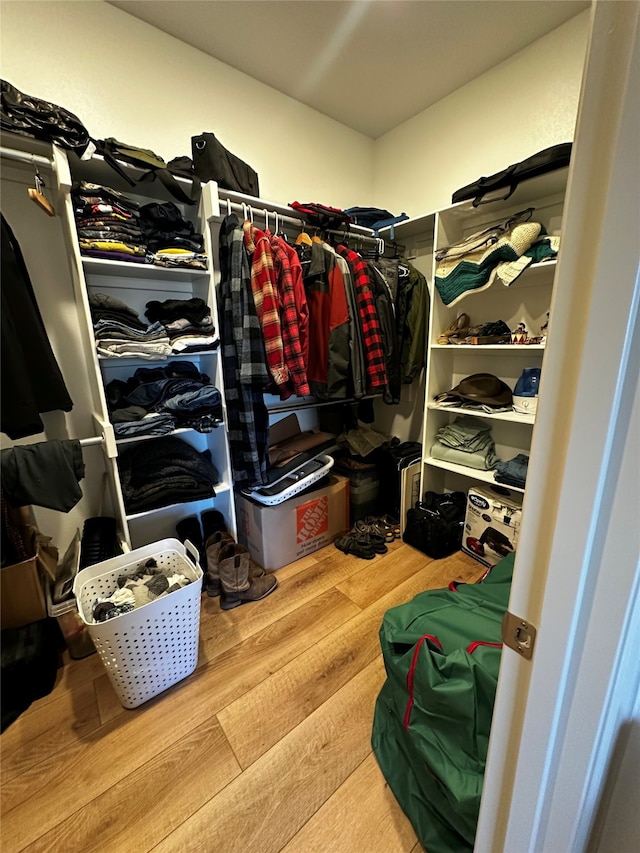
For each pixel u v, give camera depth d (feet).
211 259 5.38
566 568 1.23
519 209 6.10
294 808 3.20
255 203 5.84
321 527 7.11
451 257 6.30
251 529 6.64
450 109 6.97
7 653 4.17
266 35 5.61
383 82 6.61
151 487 5.39
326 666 4.56
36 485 4.25
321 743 3.70
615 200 0.97
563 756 1.46
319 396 6.73
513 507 6.12
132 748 3.68
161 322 5.41
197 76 5.90
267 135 6.81
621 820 1.79
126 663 3.84
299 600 5.73
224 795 3.30
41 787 3.38
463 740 2.73
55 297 5.21
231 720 3.94
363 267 6.53
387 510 8.14
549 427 1.21
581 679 1.33
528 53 5.80
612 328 1.03
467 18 5.30
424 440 7.36
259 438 5.99
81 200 4.52
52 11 4.69
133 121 5.45
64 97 4.92
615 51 0.92
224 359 5.83
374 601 5.69
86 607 4.29
